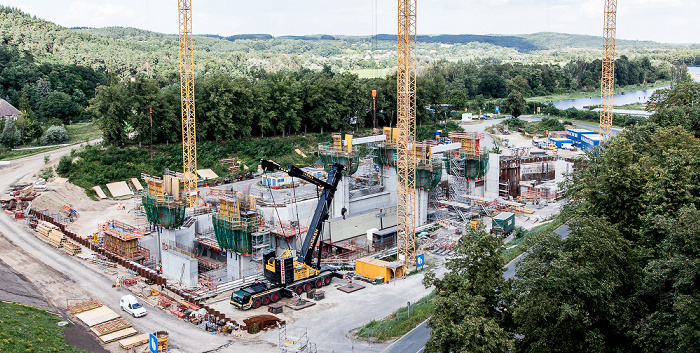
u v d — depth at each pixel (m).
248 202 92.62
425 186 110.12
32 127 170.88
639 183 66.88
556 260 50.03
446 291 53.19
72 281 83.31
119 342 64.06
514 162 137.62
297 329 69.88
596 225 54.94
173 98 162.25
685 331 44.78
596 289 49.06
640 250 59.09
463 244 54.50
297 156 175.75
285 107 183.50
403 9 90.81
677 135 90.44
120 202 130.00
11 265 87.31
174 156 155.00
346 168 116.12
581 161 101.06
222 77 171.75
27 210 114.12
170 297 78.69
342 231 104.94
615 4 163.00
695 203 63.12
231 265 92.25
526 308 48.94
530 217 118.94
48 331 63.81
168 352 62.62
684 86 125.44
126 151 148.75
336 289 84.62
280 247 101.81
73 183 134.25
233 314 75.06
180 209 96.62
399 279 88.44
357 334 67.81
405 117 92.44
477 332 47.44
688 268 47.56
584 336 51.22
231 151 168.38
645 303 53.62
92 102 160.75
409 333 67.06
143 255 96.44
